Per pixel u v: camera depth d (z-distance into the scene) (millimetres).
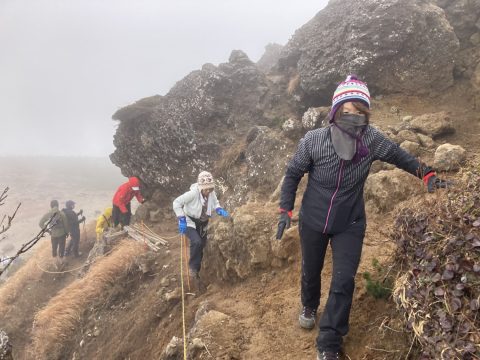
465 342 2201
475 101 7125
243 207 5500
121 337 6027
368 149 2533
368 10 8445
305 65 9188
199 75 10867
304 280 3076
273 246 4699
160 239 8625
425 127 6047
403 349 2672
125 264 7926
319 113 7969
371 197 4734
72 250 11812
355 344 3002
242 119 10398
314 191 2705
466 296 2391
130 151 11336
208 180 5465
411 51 7891
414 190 4473
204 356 3449
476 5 8266
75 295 7996
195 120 10484
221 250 5168
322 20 10055
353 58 8195
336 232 2697
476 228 2619
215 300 4824
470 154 4949
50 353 7254
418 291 2658
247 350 3410
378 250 3830
